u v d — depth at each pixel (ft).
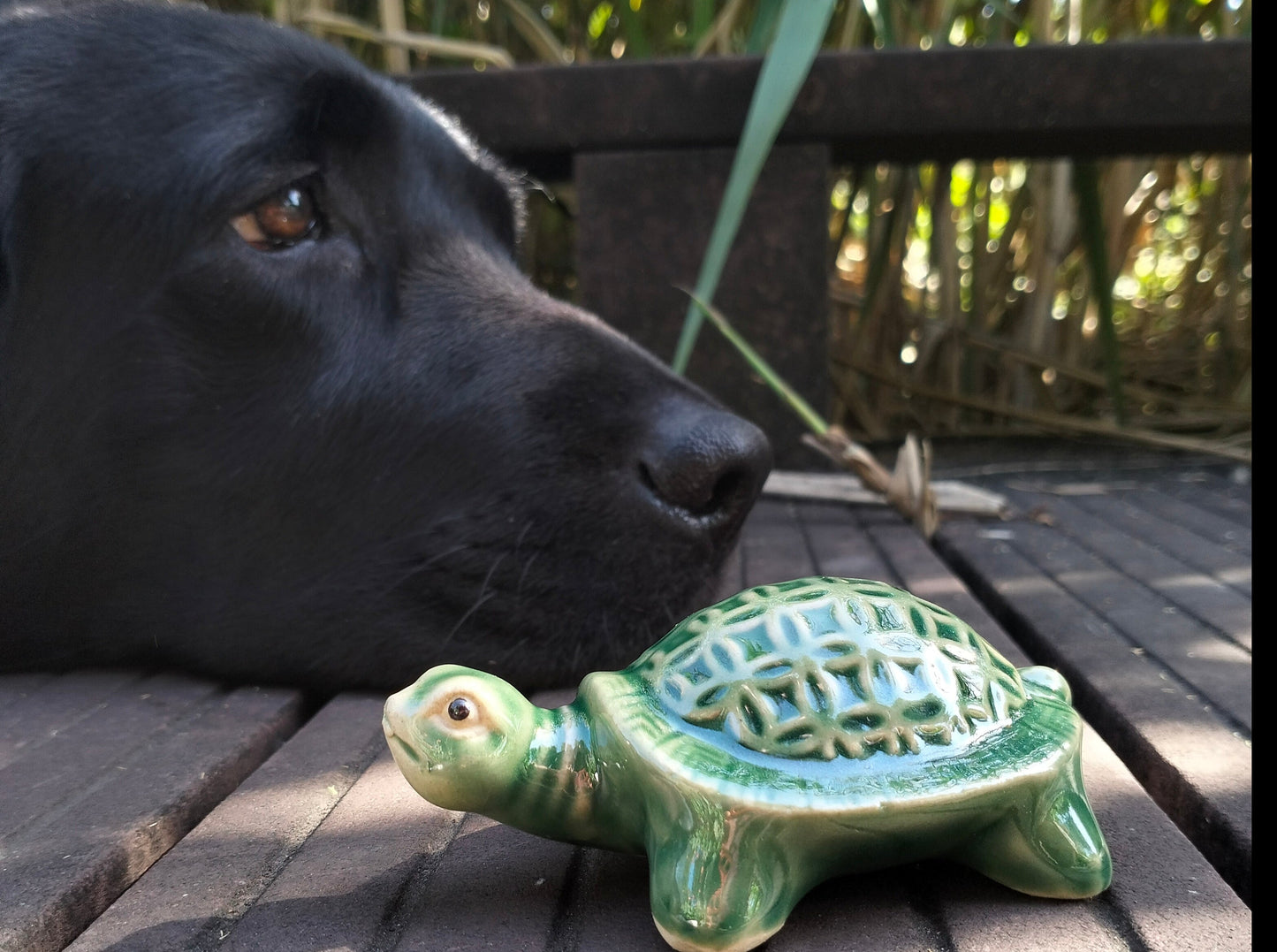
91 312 0.72
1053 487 1.61
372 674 0.72
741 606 0.47
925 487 1.28
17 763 0.58
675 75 1.45
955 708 0.44
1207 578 1.02
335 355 0.74
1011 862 0.43
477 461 0.71
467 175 0.88
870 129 1.46
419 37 1.59
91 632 0.76
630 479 0.71
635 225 1.50
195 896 0.44
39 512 0.73
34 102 0.73
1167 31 2.33
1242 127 1.47
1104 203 2.39
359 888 0.44
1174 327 2.73
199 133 0.71
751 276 1.50
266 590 0.72
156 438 0.72
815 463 1.53
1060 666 0.78
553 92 1.46
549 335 0.77
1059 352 2.58
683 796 0.39
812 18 0.97
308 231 0.76
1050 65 1.44
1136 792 0.52
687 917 0.38
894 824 0.40
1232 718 0.63
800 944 0.40
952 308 2.33
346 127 0.76
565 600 0.70
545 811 0.42
